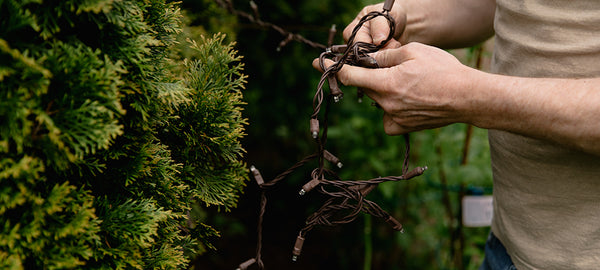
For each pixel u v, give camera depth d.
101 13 1.10
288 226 3.04
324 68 1.23
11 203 1.03
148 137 1.17
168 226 1.19
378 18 1.32
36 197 1.05
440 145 2.18
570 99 1.16
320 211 1.20
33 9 1.06
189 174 1.24
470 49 1.91
